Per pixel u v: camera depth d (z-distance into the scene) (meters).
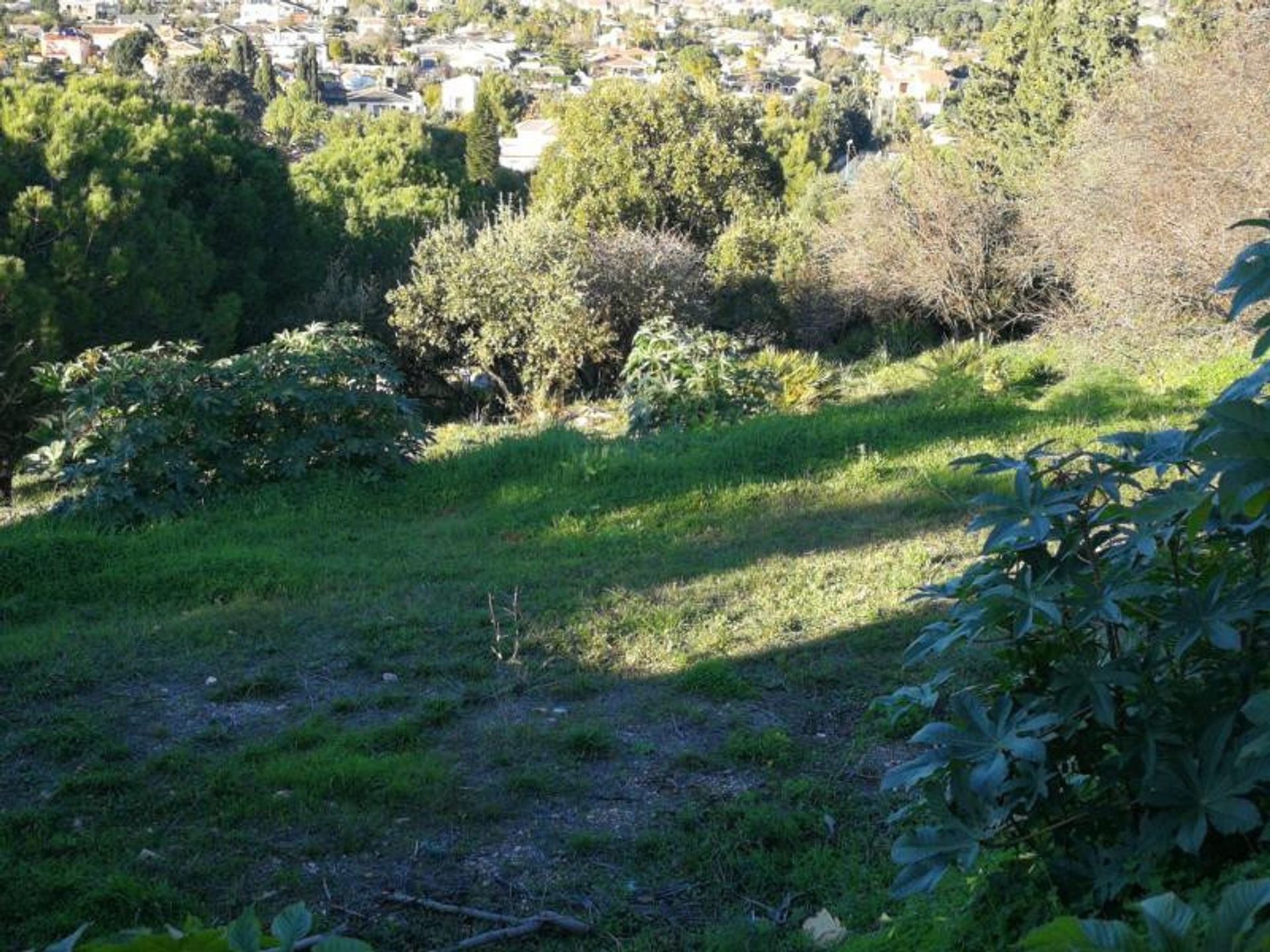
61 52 102.25
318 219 28.92
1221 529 2.47
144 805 4.53
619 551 8.05
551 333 18.75
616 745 5.02
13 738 5.14
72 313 18.11
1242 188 12.25
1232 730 2.34
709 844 4.21
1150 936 1.48
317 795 4.56
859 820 4.34
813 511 8.73
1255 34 12.96
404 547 8.34
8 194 18.62
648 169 29.23
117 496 9.05
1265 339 2.20
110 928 3.71
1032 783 2.41
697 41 140.00
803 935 3.55
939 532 7.98
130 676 5.90
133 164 21.11
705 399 12.39
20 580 7.44
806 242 22.47
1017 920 2.56
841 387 14.39
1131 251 12.82
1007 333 18.55
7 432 17.12
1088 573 2.48
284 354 10.09
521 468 10.23
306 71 95.75
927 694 2.81
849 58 119.56
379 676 5.86
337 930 3.50
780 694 5.50
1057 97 21.19
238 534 8.75
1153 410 10.95
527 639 6.23
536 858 4.19
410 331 20.19
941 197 18.44
